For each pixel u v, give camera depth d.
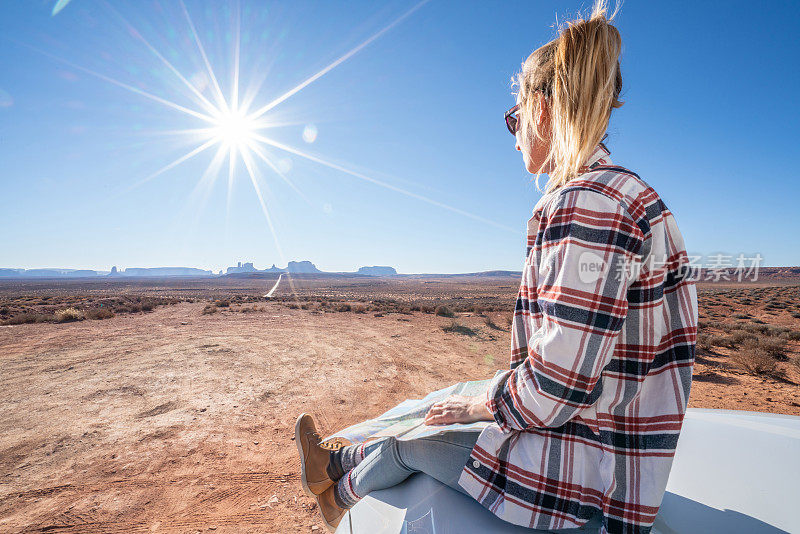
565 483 0.78
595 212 0.72
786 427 1.29
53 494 3.38
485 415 0.90
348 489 1.15
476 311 23.17
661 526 0.82
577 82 0.82
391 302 32.81
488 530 0.81
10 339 11.70
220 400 6.04
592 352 0.69
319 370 8.05
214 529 2.90
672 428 0.73
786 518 0.83
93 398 6.10
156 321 16.80
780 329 13.98
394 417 1.25
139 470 3.81
